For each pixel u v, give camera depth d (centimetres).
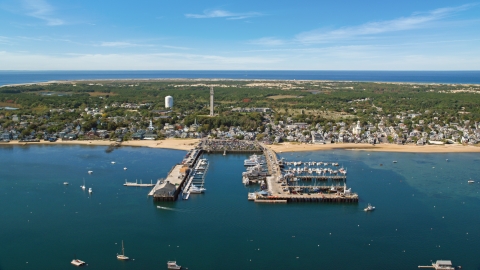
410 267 19450
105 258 19975
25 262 19562
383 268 19350
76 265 19312
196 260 19838
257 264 19562
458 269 19250
